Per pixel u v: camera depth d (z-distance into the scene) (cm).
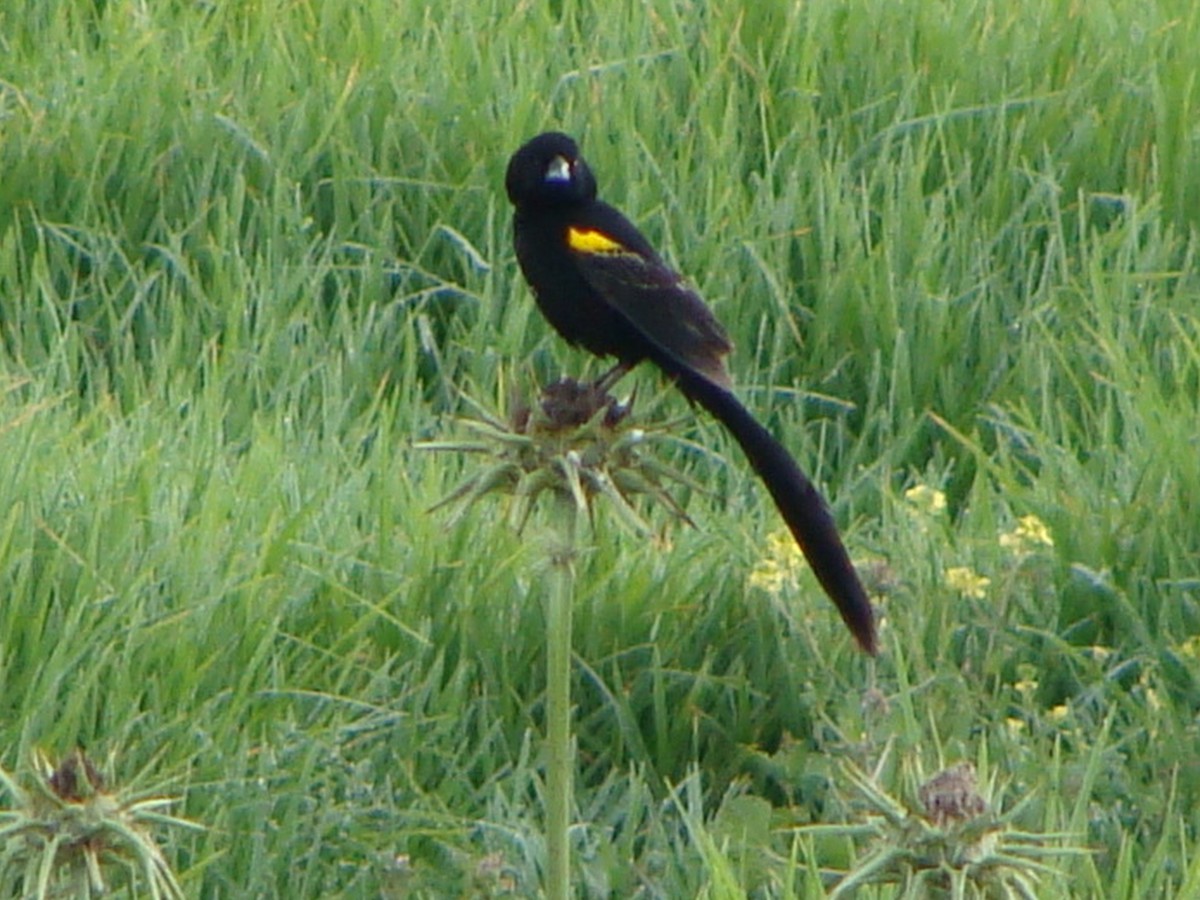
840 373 1213
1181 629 973
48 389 1105
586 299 864
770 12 1429
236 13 1453
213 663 893
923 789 506
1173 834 849
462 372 1198
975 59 1400
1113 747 879
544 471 546
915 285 1220
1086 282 1252
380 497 1010
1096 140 1351
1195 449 1062
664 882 830
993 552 1009
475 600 959
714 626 978
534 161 870
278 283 1198
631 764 909
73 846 458
